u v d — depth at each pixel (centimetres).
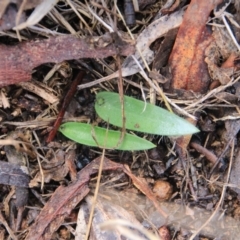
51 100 21
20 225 21
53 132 21
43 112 21
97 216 21
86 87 21
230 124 21
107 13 20
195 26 20
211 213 22
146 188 21
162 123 20
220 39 20
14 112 21
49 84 21
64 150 21
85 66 21
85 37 19
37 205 21
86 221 21
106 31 20
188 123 20
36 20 18
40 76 21
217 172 21
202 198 22
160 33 20
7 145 21
